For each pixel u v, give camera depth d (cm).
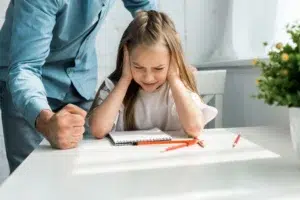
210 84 140
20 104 81
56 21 102
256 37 136
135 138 82
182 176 53
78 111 78
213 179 51
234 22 151
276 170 55
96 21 112
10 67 88
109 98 100
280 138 82
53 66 117
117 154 69
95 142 83
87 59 123
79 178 53
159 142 80
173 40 101
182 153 68
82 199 44
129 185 49
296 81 52
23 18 90
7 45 111
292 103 53
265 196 44
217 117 143
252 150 69
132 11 138
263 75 56
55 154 70
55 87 117
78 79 121
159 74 99
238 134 88
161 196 45
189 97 97
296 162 60
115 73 111
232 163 60
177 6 185
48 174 56
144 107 111
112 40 181
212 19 183
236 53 150
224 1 178
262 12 132
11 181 52
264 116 128
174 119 108
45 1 91
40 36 90
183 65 105
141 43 96
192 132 88
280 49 54
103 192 47
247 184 49
